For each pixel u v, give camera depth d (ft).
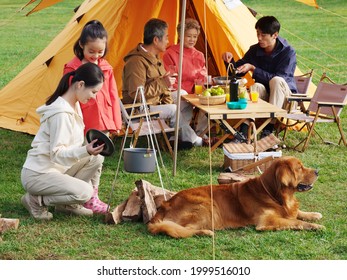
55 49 30.91
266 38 28.43
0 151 27.53
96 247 17.87
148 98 26.43
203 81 28.86
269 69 28.86
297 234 18.42
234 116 24.35
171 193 20.48
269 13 84.89
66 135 18.98
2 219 18.85
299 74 33.63
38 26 77.25
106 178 23.88
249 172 23.90
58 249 17.75
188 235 18.22
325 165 25.46
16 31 73.46
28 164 19.42
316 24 76.02
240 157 23.91
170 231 18.15
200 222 18.61
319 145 28.35
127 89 26.30
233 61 29.55
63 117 18.89
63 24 79.00
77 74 19.11
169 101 27.14
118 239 18.30
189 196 18.86
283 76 28.58
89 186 19.62
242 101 25.03
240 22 32.12
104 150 18.75
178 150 27.30
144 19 29.86
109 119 21.89
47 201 19.49
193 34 28.91
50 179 19.20
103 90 21.81
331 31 71.26
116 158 26.37
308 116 27.53
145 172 20.40
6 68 52.03
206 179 23.76
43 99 30.12
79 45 21.36
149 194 19.70
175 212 18.72
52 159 18.90
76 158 18.70
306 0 29.89
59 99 19.16
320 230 18.58
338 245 17.81
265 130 28.14
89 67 19.07
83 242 18.16
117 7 29.84
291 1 93.61
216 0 31.22
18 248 17.74
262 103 26.27
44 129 19.30
